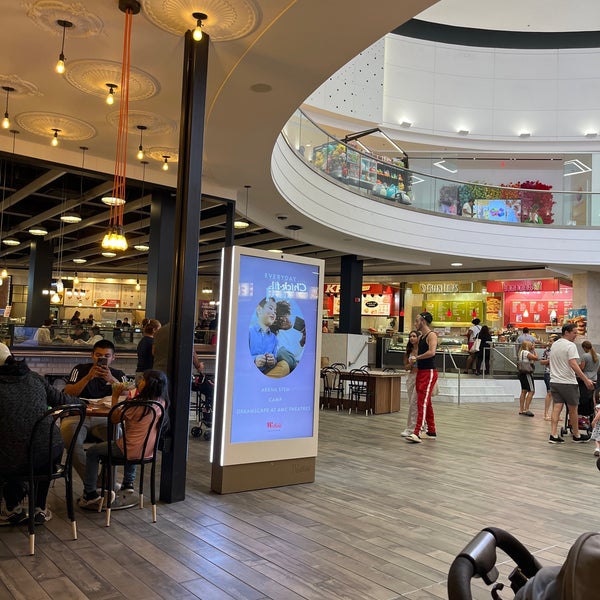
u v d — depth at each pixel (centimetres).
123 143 800
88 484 428
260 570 326
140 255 1830
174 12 467
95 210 1298
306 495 489
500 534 126
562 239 1590
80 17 483
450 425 973
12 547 348
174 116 693
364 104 1959
